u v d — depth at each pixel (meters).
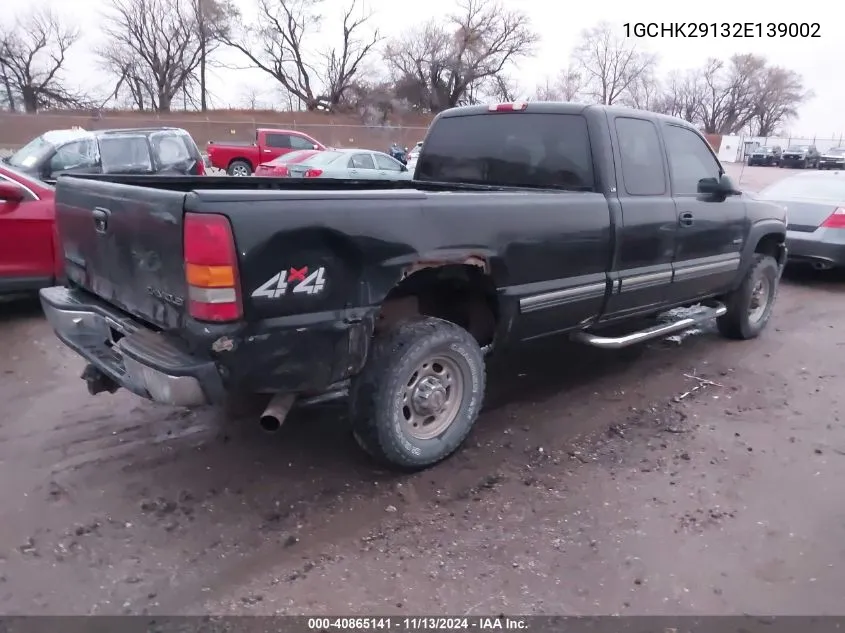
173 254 3.04
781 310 8.05
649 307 5.15
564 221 4.22
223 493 3.61
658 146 5.03
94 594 2.83
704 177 5.56
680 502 3.63
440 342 3.73
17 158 10.88
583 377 5.51
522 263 4.02
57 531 3.24
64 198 4.05
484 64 65.69
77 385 5.05
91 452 4.02
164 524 3.32
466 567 3.05
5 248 6.30
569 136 4.67
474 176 5.22
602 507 3.56
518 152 4.93
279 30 66.88
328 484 3.72
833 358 6.18
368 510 3.48
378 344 3.62
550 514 3.49
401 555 3.12
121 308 3.61
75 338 3.85
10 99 57.56
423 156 5.55
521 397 5.06
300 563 3.06
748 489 3.78
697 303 5.91
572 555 3.15
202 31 65.75
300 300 3.16
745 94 74.31
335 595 2.85
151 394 3.12
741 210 5.86
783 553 3.21
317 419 4.52
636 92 65.62
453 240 3.66
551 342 6.33
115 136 11.39
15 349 5.80
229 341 2.99
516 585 2.94
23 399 4.77
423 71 65.81
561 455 4.14
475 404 4.04
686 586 2.96
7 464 3.85
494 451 4.17
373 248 3.34
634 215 4.68
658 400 5.05
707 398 5.12
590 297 4.52
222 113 57.34
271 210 3.01
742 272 6.12
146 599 2.81
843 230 8.97
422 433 3.86
